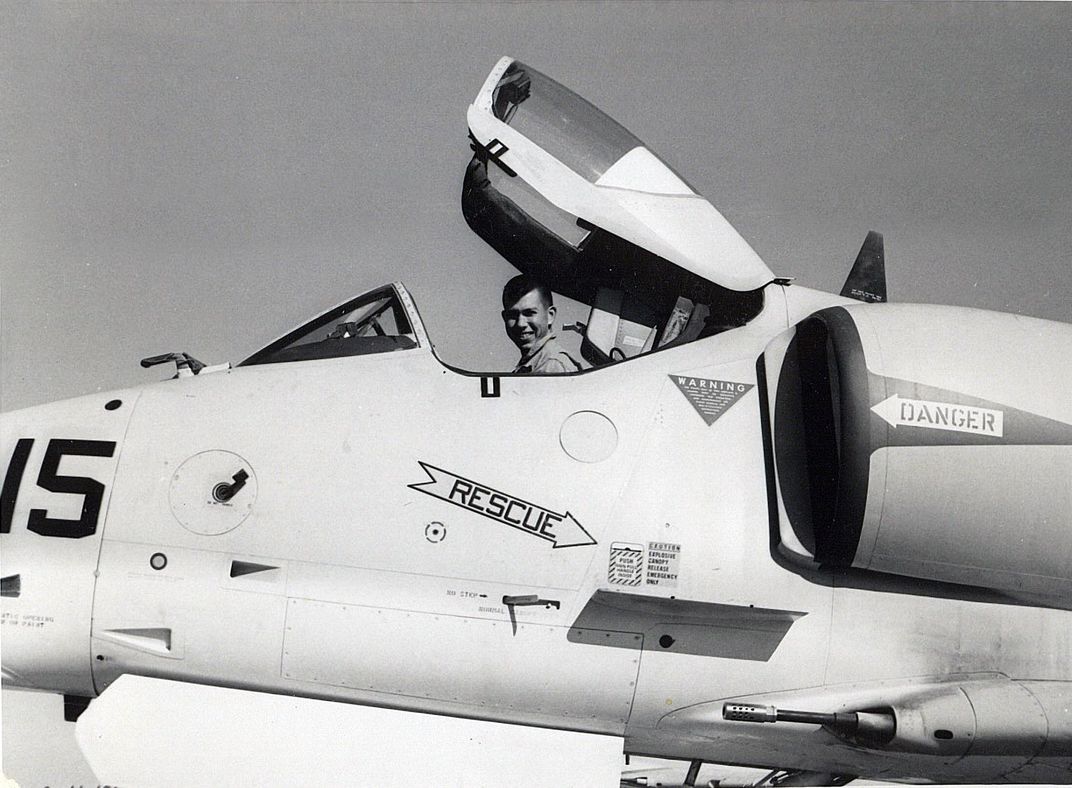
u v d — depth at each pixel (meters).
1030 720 2.61
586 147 3.17
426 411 2.72
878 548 2.59
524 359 3.26
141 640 2.53
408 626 2.54
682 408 2.78
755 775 3.49
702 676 2.61
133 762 2.50
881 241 3.74
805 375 2.83
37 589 2.53
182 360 2.95
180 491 2.60
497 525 2.58
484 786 2.57
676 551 2.61
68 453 2.66
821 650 2.63
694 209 3.15
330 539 2.55
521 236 3.32
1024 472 2.57
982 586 2.70
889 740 2.59
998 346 2.71
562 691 2.59
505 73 3.27
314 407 2.73
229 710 2.54
